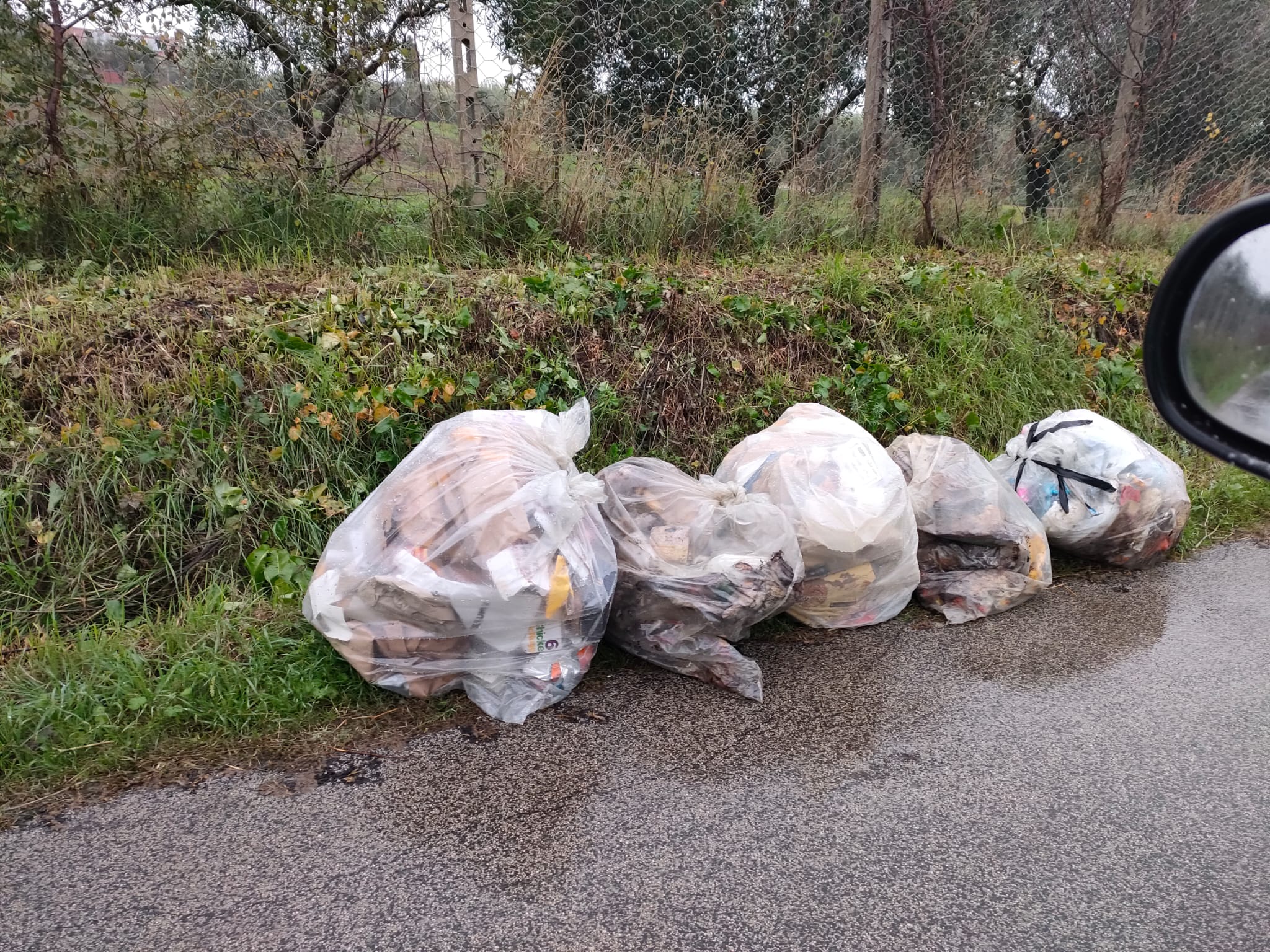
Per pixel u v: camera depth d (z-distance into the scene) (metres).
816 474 3.01
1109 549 3.45
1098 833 2.03
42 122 4.23
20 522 2.92
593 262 4.77
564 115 4.96
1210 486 4.19
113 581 2.93
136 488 3.05
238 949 1.68
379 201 4.89
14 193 4.23
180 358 3.37
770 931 1.74
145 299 3.64
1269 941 1.74
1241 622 3.09
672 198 5.25
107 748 2.24
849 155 5.88
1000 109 6.48
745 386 4.24
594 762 2.26
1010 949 1.71
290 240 4.59
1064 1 6.53
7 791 2.11
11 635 2.71
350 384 3.46
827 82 5.67
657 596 2.64
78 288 3.79
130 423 3.15
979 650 2.88
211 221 4.59
